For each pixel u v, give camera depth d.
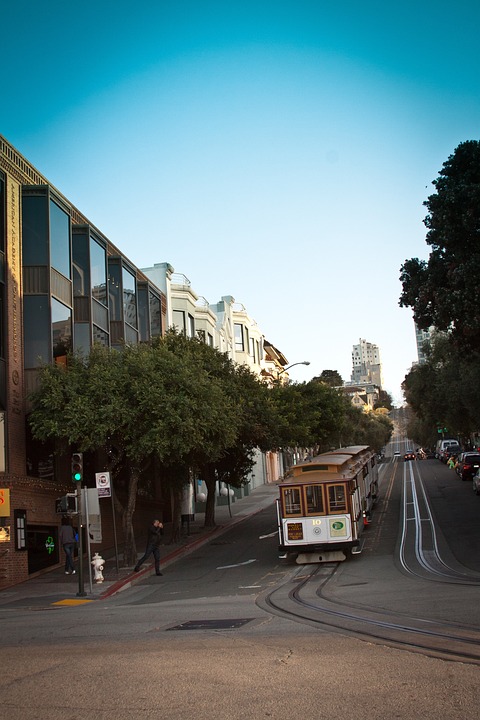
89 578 21.44
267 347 76.62
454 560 21.20
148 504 37.97
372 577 19.03
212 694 7.32
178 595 19.50
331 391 48.81
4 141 25.00
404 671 7.82
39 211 26.17
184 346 32.00
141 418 24.14
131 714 6.73
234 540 32.84
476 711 6.26
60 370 24.45
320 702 6.80
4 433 23.75
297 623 12.16
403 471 74.38
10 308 24.70
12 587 22.58
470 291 23.56
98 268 30.77
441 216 24.14
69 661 9.52
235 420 28.44
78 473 20.81
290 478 24.48
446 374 45.56
